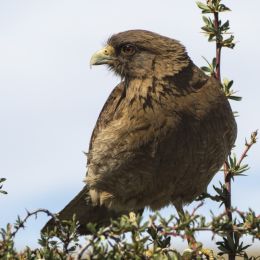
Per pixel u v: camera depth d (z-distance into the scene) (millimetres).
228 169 10758
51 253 8422
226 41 11094
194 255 8789
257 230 8031
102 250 7574
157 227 7863
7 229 8055
